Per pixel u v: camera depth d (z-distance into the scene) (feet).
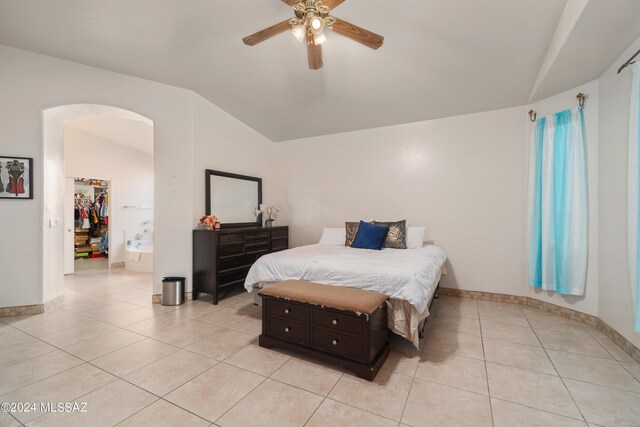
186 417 4.97
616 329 7.74
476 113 11.93
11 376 6.15
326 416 5.01
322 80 10.94
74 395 5.53
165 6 7.67
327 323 6.69
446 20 7.55
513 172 11.26
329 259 8.94
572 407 5.23
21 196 9.54
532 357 7.04
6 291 9.47
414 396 5.57
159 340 7.95
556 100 9.92
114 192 18.56
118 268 18.53
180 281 11.17
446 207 12.50
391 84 10.71
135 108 10.95
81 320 9.40
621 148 7.52
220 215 13.23
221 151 13.32
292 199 16.52
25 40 9.00
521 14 7.10
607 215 8.16
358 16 7.73
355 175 14.65
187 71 10.62
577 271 9.05
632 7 5.63
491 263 11.66
